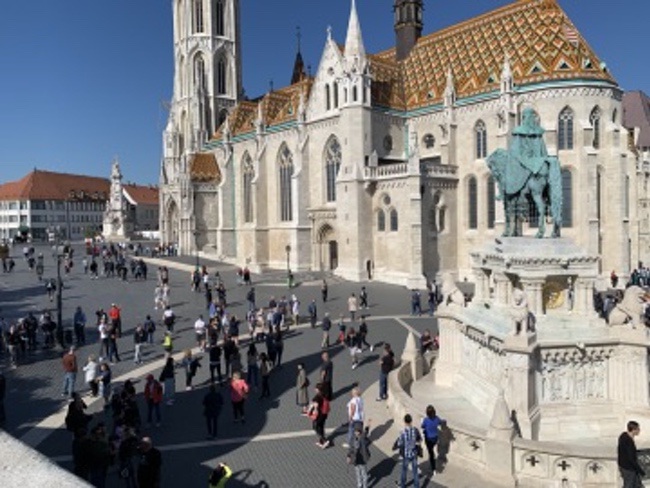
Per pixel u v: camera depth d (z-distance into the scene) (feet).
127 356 118.93
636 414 69.92
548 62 213.46
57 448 72.08
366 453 58.18
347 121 236.63
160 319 155.84
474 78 235.81
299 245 263.29
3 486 13.25
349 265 237.66
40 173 554.05
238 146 315.37
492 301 84.79
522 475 59.41
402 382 90.48
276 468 66.18
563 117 209.26
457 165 234.99
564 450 57.36
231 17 382.22
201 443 74.13
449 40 266.16
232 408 88.02
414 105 255.29
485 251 85.87
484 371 81.35
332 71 253.03
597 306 140.36
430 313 163.12
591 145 204.85
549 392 70.95
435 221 228.02
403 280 221.05
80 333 129.39
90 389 96.84
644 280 191.31
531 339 68.08
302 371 86.02
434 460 63.31
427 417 63.98
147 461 54.29
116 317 134.31
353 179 232.32
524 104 212.84
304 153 265.13
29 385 99.35
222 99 378.73
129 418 69.51
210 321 133.08
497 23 247.70
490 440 60.23
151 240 458.91
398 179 222.28
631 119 341.41
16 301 183.62
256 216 292.20
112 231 455.63
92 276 241.55
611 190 206.90
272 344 108.47
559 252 74.90
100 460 55.93
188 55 371.35
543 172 77.46
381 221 232.73
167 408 88.07
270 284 222.28
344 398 92.02
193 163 329.52
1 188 549.54
